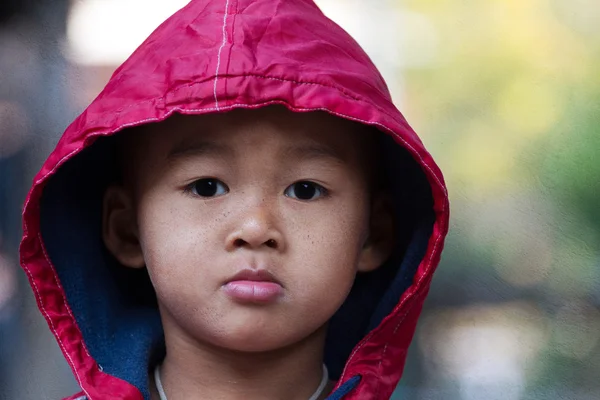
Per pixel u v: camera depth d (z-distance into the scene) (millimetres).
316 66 1242
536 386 2639
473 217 2816
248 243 1206
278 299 1221
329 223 1254
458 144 3004
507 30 3164
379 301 1474
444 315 2717
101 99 1265
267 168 1225
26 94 2699
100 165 1425
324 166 1254
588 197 2799
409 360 2664
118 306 1451
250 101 1180
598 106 2992
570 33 3121
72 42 2732
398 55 3184
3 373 2611
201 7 1313
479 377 2646
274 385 1320
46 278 1367
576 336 2664
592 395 2586
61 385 2600
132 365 1368
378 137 1383
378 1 3217
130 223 1383
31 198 1293
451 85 3125
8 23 2684
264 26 1251
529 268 2736
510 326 2693
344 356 1504
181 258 1231
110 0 2732
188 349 1325
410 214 1429
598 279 2699
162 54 1265
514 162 2904
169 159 1252
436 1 3203
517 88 3086
